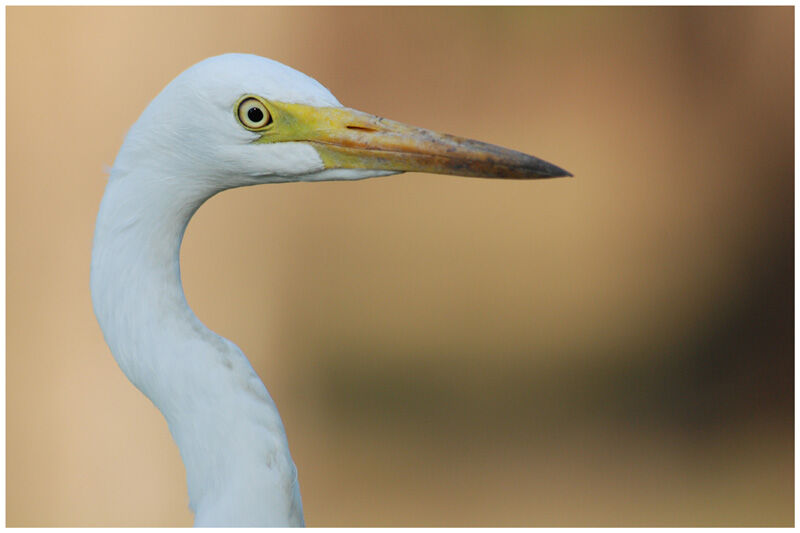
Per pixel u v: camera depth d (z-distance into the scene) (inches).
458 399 511.8
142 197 141.3
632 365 540.7
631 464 464.4
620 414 510.0
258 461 140.9
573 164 531.8
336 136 144.3
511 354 537.3
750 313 542.6
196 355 141.4
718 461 469.7
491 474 452.4
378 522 414.6
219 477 141.1
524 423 497.0
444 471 455.5
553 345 537.3
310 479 450.0
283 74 143.6
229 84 139.9
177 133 140.6
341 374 510.0
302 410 464.8
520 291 538.6
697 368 539.8
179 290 144.9
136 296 141.0
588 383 529.3
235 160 142.3
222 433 140.6
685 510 425.7
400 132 145.7
